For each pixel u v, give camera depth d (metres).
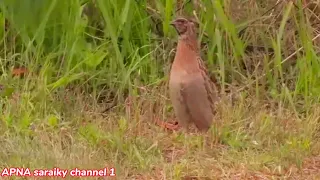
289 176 9.36
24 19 11.09
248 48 12.13
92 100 11.05
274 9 12.23
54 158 9.30
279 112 10.80
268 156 9.66
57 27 11.52
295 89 11.41
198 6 12.02
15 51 11.62
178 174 9.16
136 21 11.80
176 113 10.15
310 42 11.45
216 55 11.84
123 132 10.13
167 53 11.75
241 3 12.25
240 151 9.95
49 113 10.61
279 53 11.39
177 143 10.03
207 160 9.59
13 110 10.45
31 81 11.02
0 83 11.06
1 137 9.85
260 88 11.47
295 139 10.07
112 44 11.55
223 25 11.42
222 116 10.68
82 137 9.92
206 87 9.98
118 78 11.26
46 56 11.48
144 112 10.80
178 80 9.91
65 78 10.91
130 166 9.41
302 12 11.76
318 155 9.90
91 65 11.15
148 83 11.37
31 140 9.84
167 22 11.37
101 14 11.93
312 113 10.89
